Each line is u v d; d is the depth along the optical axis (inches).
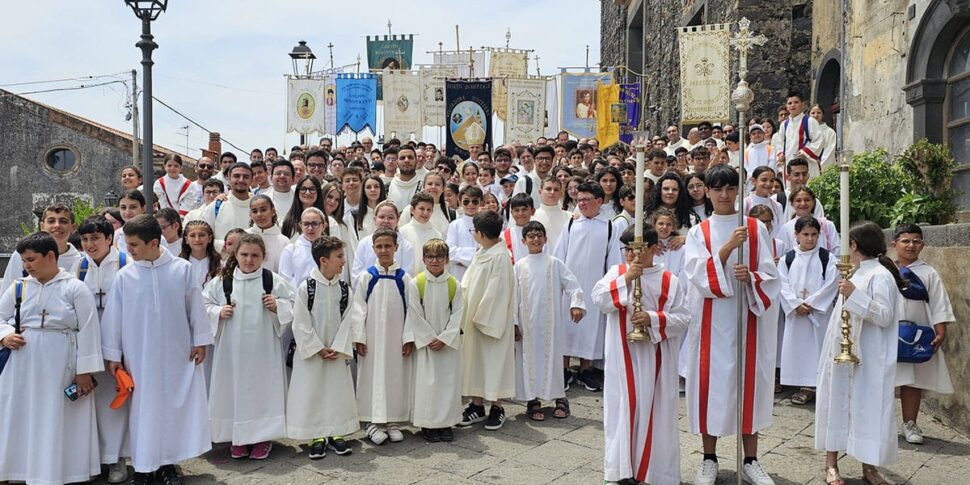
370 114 720.3
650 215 291.7
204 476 206.5
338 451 220.2
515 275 258.1
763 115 633.6
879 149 337.1
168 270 205.0
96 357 195.5
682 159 446.0
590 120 705.0
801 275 268.8
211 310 219.0
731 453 216.5
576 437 234.7
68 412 195.2
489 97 691.4
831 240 283.4
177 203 427.5
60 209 207.9
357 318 233.6
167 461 199.8
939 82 391.2
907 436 225.1
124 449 203.6
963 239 232.7
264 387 219.5
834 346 191.5
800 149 442.0
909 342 217.0
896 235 232.1
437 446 227.9
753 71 636.1
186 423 204.5
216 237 300.4
